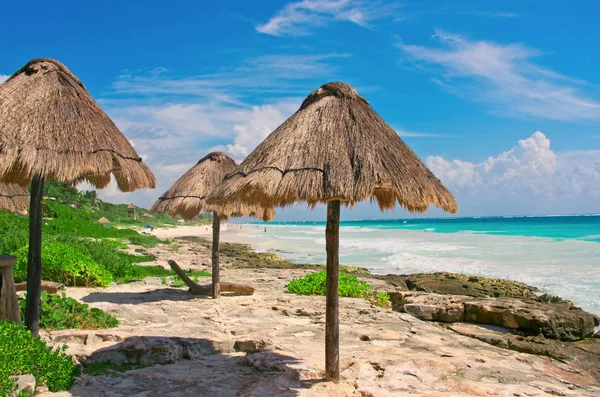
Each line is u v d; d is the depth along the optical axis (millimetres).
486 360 6773
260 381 5207
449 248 33906
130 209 79438
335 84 5547
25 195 8570
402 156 5164
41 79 5641
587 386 6109
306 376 5422
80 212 38688
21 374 4629
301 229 94250
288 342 7141
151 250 29531
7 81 5664
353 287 12273
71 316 7215
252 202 5531
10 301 5578
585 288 15719
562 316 9391
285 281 15875
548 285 16625
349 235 60656
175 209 10117
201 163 10812
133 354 5992
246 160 5301
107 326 7395
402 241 44062
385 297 11820
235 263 24531
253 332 7637
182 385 5129
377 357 6422
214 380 5309
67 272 11797
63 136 5203
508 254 28141
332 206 5156
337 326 5285
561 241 37906
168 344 6215
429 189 4965
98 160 5297
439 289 15508
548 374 6477
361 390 5141
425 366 6094
